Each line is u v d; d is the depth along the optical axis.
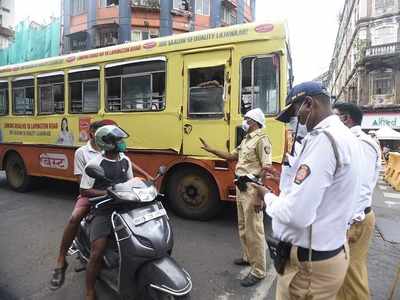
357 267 2.84
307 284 1.86
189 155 5.85
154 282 2.84
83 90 7.06
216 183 5.71
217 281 3.82
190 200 6.00
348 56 35.00
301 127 1.97
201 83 5.73
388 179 12.48
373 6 28.25
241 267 4.18
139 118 6.32
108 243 3.20
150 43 6.20
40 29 28.05
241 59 5.42
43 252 4.60
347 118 2.98
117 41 24.52
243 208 3.77
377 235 5.75
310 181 1.70
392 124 26.02
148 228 3.01
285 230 1.90
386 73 26.75
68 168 7.34
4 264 4.24
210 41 5.64
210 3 25.88
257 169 3.75
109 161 3.35
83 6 25.67
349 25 35.22
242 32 5.42
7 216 6.25
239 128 5.43
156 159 6.19
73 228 3.51
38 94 7.85
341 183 1.78
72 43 26.25
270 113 5.23
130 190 3.11
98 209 3.21
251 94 5.38
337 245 1.84
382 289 3.72
